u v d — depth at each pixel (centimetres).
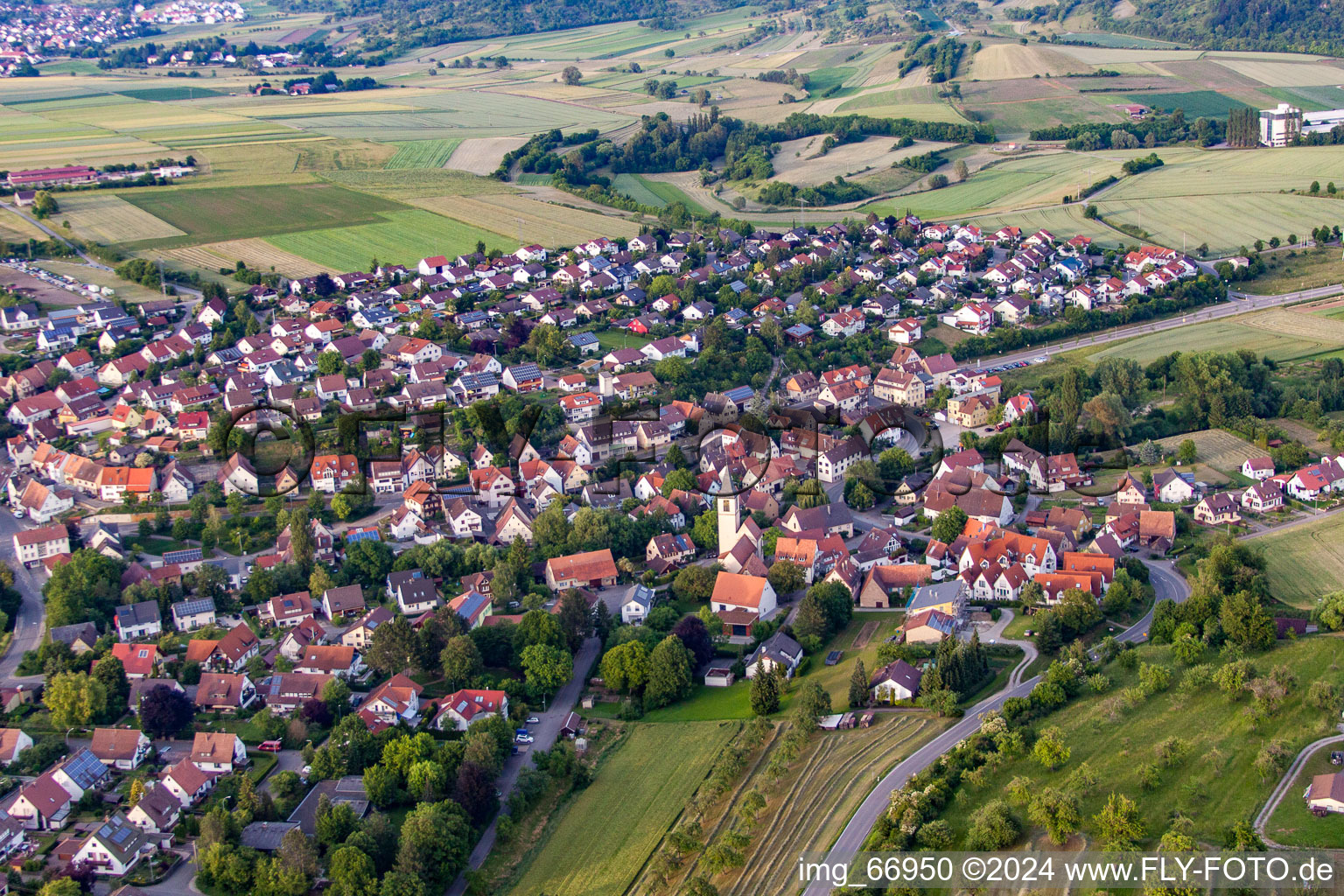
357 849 15450
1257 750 15388
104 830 16250
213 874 15625
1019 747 16100
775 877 14788
